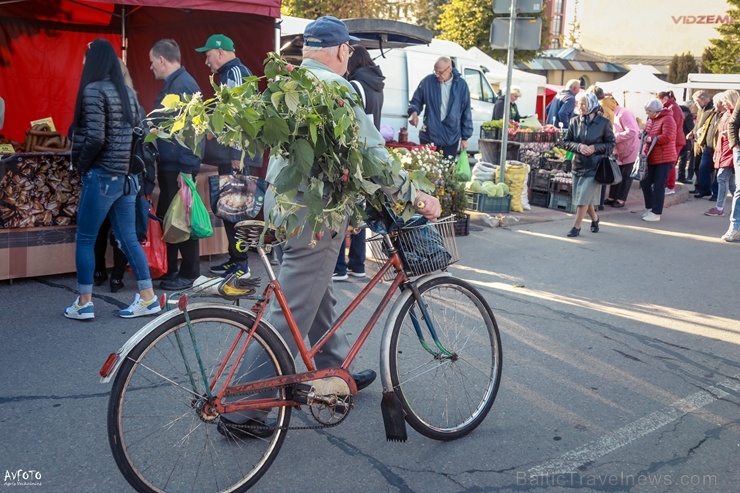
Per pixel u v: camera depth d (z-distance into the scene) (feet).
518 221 32.55
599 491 10.68
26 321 16.96
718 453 11.94
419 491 10.55
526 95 64.59
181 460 10.91
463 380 14.16
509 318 18.69
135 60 30.19
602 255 26.84
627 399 13.97
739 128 29.99
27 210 19.40
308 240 10.94
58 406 12.71
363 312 18.30
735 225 30.37
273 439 10.55
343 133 9.78
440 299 12.84
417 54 48.44
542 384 14.52
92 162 16.08
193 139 9.63
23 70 28.94
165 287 19.93
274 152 9.70
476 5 90.89
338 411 11.09
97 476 10.56
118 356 9.29
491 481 10.87
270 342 10.48
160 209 19.89
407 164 25.89
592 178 29.37
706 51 120.47
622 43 155.63
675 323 18.94
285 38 32.91
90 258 16.84
